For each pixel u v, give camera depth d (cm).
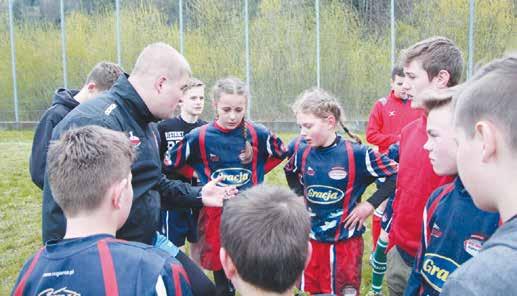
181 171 379
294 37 1566
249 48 1589
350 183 326
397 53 1492
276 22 1573
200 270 266
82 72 1712
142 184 253
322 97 325
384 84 1525
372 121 516
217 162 369
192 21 1628
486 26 1391
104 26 1700
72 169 172
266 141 373
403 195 256
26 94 1725
